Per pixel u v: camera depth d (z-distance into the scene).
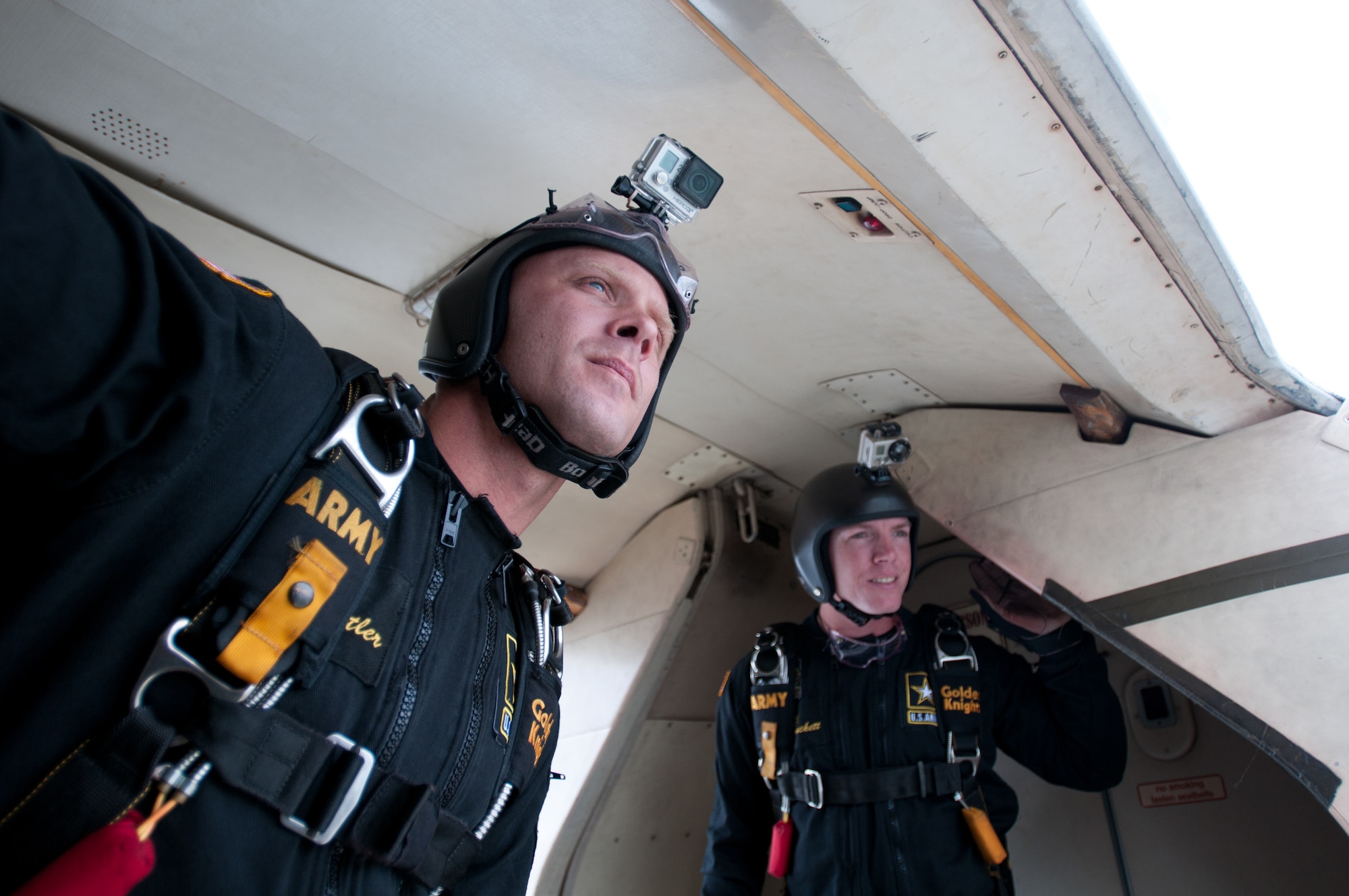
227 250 1.91
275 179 1.73
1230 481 1.86
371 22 1.35
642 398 1.10
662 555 3.13
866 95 1.15
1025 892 2.71
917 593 3.33
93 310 0.60
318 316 2.16
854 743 2.27
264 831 0.67
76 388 0.60
